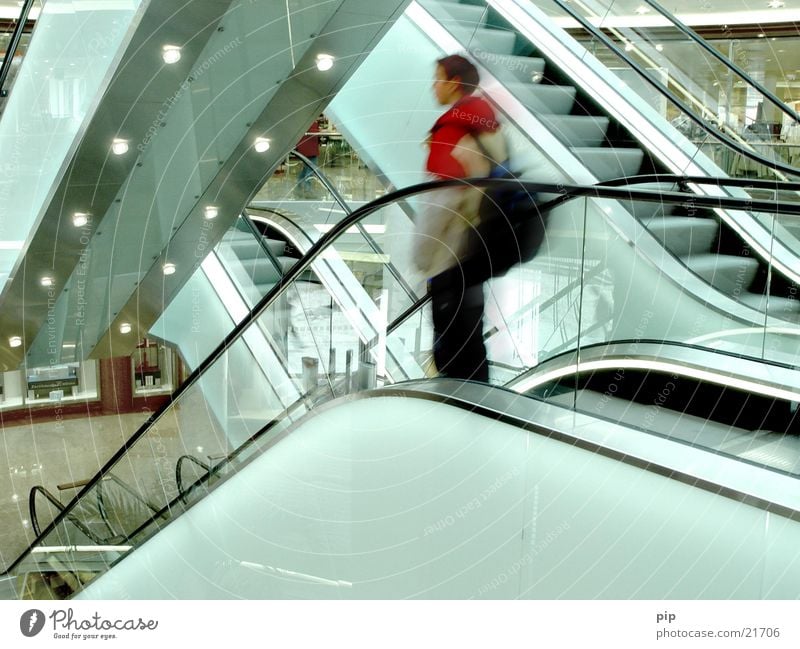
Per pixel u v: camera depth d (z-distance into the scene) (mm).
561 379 2928
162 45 2625
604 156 4105
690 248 3131
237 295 3918
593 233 3064
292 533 3139
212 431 3484
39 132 3117
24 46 3709
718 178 3164
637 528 2395
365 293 3570
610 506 2453
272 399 3543
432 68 4473
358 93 4438
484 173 4355
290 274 3588
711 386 2758
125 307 3508
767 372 2760
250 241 4086
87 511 3268
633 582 2389
